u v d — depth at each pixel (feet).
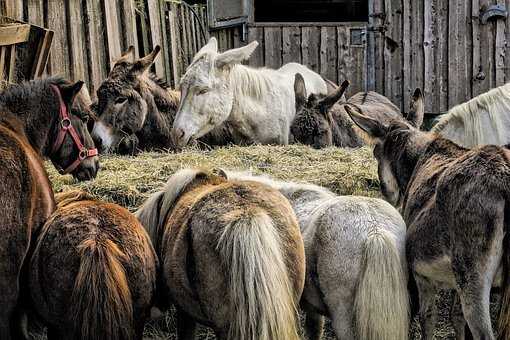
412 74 41.96
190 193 14.98
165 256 14.17
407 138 17.19
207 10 43.42
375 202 14.84
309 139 26.55
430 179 15.33
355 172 21.16
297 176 21.08
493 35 41.29
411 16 41.68
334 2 50.93
